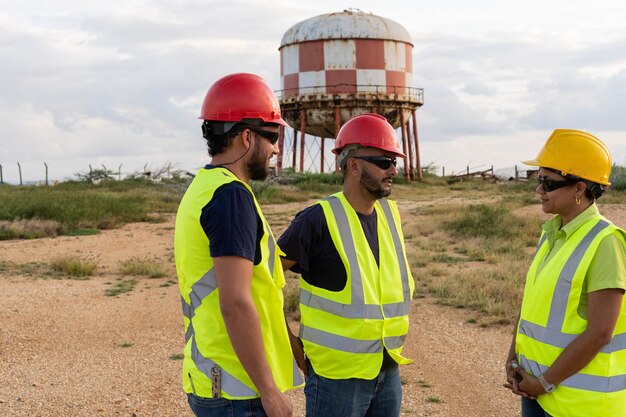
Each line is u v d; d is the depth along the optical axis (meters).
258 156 2.91
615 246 3.04
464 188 38.84
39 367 6.95
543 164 3.21
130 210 22.55
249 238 2.65
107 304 9.97
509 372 3.47
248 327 2.61
